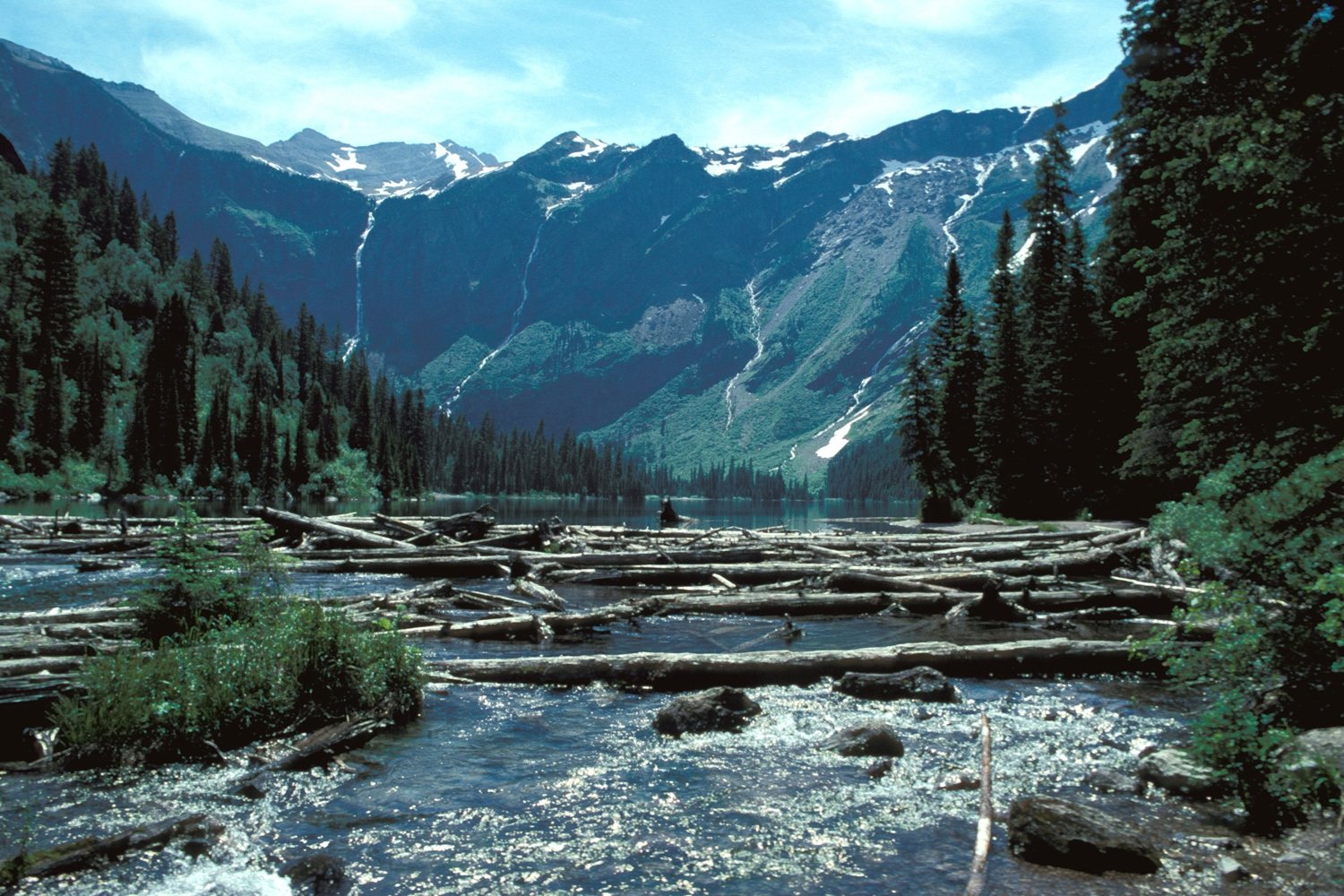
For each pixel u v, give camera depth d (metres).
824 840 6.58
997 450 54.09
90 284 153.38
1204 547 9.89
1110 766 8.45
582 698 11.43
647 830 6.79
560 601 18.78
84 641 12.15
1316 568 8.45
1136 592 18.88
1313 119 9.96
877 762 8.48
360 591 21.58
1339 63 11.29
